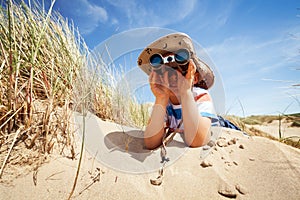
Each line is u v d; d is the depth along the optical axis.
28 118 1.01
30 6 1.56
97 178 0.83
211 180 0.89
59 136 1.02
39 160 0.85
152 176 0.90
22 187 0.73
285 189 0.86
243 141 1.28
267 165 1.01
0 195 0.68
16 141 0.92
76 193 0.74
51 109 1.03
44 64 1.34
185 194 0.81
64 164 0.87
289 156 1.09
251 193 0.84
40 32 1.42
